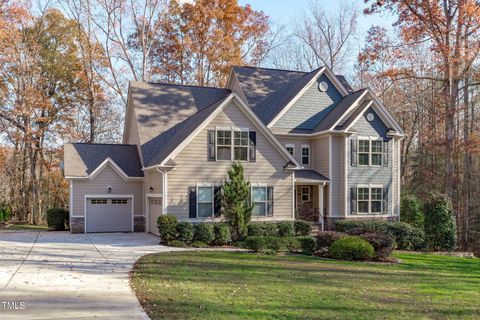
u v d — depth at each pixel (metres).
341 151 24.33
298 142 25.67
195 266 12.75
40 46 34.50
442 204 22.78
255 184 21.25
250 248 17.16
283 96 27.14
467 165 29.12
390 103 39.88
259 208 21.28
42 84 35.38
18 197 35.97
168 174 19.81
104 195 23.58
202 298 8.73
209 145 20.58
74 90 37.03
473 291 11.04
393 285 11.28
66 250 16.05
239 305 8.26
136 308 7.87
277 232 20.47
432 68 31.31
